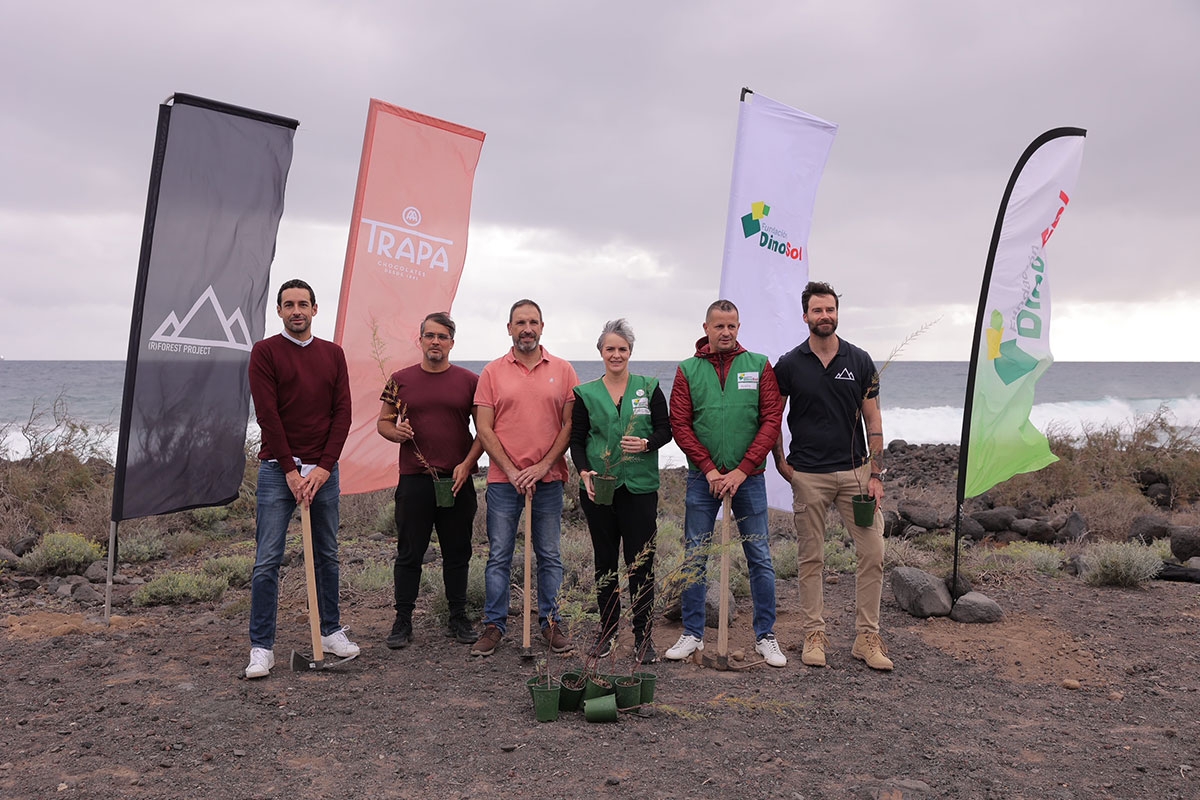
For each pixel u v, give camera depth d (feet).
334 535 16.93
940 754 12.32
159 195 18.85
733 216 23.52
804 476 16.80
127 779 11.11
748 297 23.73
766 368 16.71
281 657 16.92
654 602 16.47
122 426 18.75
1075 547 28.17
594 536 16.75
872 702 14.64
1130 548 23.99
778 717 13.78
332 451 16.26
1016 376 20.61
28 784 10.93
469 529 18.22
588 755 12.00
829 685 15.53
